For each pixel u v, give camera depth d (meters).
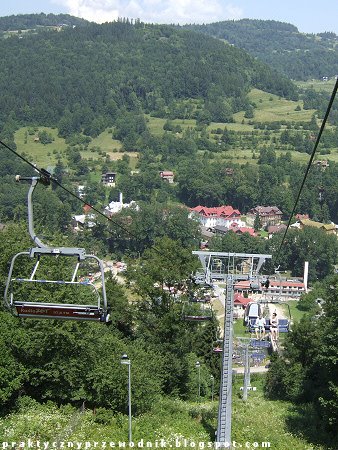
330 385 32.53
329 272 138.62
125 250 149.25
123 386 33.22
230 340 26.91
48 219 157.88
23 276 35.47
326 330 35.81
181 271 44.53
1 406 31.45
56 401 34.78
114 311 47.91
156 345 44.31
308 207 185.50
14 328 32.38
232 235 150.12
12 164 195.25
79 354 34.12
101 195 194.38
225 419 25.41
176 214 159.25
